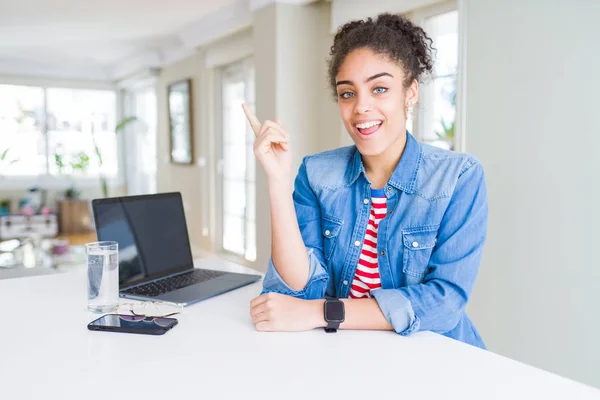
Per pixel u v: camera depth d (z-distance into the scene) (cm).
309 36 382
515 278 235
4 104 731
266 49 381
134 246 139
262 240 397
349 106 109
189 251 158
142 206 145
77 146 781
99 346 91
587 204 206
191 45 532
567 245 214
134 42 593
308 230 124
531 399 71
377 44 105
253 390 73
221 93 528
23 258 488
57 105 765
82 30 532
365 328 99
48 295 126
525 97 229
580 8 206
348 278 120
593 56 202
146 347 90
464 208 108
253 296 126
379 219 117
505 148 238
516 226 234
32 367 81
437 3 279
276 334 97
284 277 114
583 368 210
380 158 116
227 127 522
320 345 91
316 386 74
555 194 218
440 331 104
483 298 250
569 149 212
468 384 75
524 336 232
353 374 78
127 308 114
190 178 586
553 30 216
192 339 94
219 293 127
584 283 208
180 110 591
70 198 739
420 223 111
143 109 759
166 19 488
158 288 131
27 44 606
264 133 109
